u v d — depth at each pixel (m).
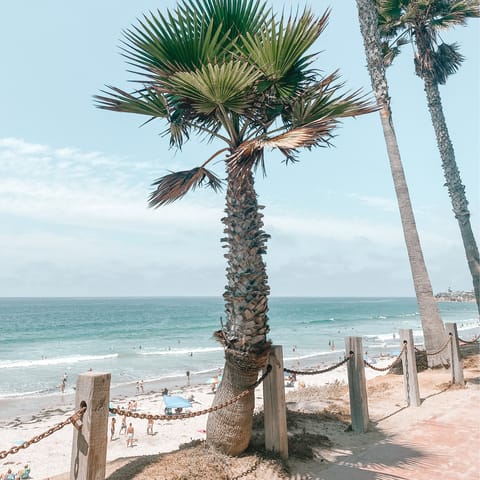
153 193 6.27
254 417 7.20
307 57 5.46
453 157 15.99
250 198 5.27
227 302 5.18
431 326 12.36
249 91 5.22
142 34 5.05
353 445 5.95
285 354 51.97
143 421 22.12
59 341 66.19
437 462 5.21
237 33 5.85
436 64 16.12
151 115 5.89
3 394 30.75
